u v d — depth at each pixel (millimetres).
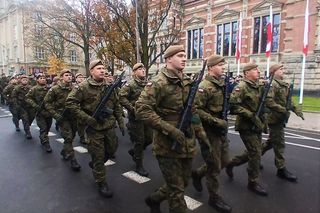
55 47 34969
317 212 3564
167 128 2736
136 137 4992
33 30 31438
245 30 24188
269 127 4746
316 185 4406
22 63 52656
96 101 4109
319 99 18281
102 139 4113
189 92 3000
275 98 4719
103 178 4156
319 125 9812
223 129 3525
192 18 28094
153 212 3484
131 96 5496
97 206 3811
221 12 25688
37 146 7035
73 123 5617
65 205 3846
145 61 16266
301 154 6121
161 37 18109
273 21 22734
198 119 3076
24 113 7902
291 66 21406
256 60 23484
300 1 20688
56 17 22688
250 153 4121
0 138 7938
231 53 25578
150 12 16906
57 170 5242
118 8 15984
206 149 3529
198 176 4090
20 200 4000
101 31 17312
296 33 21125
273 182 4527
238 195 4062
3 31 59594
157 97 2861
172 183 2926
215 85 3621
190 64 28703
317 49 19938
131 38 16453
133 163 5613
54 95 5871
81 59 51812
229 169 4688
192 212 3602
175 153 2871
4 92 9148
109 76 5559
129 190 4320
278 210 3621
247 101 4078
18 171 5191
